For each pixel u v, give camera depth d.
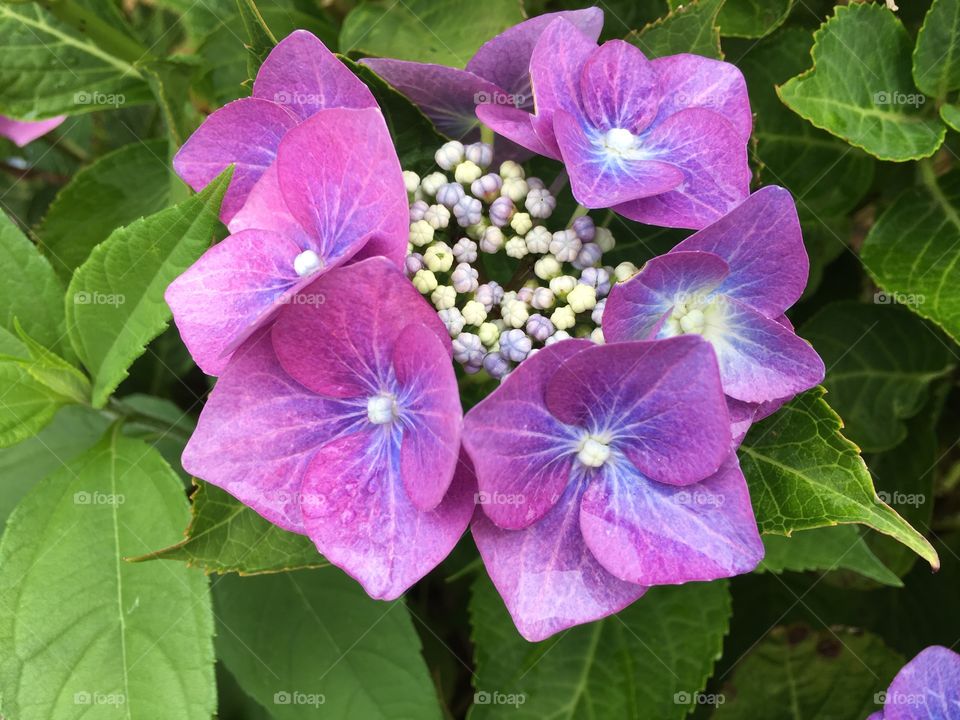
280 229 0.16
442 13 0.22
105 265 0.17
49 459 0.22
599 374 0.14
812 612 0.23
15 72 0.24
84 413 0.22
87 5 0.23
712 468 0.14
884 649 0.22
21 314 0.19
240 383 0.15
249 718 0.23
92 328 0.18
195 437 0.15
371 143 0.14
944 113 0.20
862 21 0.20
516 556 0.15
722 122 0.16
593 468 0.15
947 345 0.22
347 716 0.20
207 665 0.17
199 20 0.23
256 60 0.18
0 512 0.21
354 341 0.15
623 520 0.15
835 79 0.20
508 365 0.17
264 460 0.15
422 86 0.17
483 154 0.18
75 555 0.17
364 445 0.15
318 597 0.21
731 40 0.23
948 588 0.23
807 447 0.16
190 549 0.16
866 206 0.24
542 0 0.23
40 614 0.17
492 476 0.14
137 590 0.17
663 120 0.17
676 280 0.15
